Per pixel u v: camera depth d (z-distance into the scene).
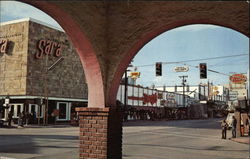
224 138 18.41
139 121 42.41
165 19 4.86
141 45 5.31
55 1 4.27
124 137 17.38
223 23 4.56
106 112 4.99
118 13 5.26
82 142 5.20
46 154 9.93
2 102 26.66
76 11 4.65
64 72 32.66
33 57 28.84
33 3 4.22
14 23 29.25
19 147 11.59
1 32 29.86
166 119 52.25
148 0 5.00
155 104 53.66
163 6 4.89
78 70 34.78
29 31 28.52
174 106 63.75
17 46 28.89
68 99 33.06
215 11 4.48
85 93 35.84
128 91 44.22
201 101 76.44
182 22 4.86
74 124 28.97
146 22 5.01
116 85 5.36
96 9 5.08
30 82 28.38
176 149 12.52
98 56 5.05
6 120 26.30
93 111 5.12
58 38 31.91
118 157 5.27
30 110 28.97
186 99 72.25
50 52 30.69
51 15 4.64
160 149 12.30
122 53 5.14
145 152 11.23
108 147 4.99
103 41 5.19
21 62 28.47
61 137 16.12
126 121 40.69
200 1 4.60
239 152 12.10
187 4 4.69
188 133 22.09
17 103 29.12
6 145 12.14
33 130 21.73
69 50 33.47
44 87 30.00
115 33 5.24
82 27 4.75
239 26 4.32
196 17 4.60
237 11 4.35
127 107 42.53
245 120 21.22
